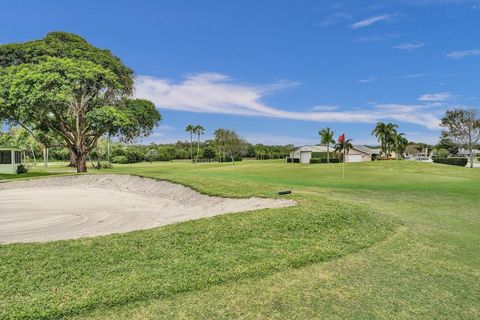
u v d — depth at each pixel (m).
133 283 5.43
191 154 102.69
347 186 18.84
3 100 30.38
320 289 5.47
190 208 13.68
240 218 8.84
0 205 15.34
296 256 6.75
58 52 34.09
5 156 37.38
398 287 5.59
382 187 18.48
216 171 32.16
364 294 5.32
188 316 4.63
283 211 9.50
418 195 15.95
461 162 64.12
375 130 91.75
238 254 6.70
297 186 17.38
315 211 9.59
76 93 32.78
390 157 91.62
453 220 10.74
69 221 11.77
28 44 33.84
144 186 20.27
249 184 16.28
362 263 6.62
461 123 61.19
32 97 29.17
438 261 6.80
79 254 6.51
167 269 5.98
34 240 8.77
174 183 18.30
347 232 8.42
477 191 17.22
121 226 10.75
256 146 112.62
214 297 5.16
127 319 4.55
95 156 81.44
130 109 36.91
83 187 23.00
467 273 6.21
